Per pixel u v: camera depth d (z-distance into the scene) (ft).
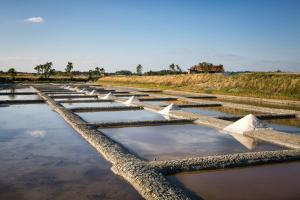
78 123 43.78
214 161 26.27
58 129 41.91
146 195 20.08
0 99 85.81
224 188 21.85
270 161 27.43
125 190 21.43
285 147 32.76
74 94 101.19
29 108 65.82
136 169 23.99
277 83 110.11
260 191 21.36
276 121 50.31
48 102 74.59
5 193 20.89
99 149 30.83
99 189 21.58
